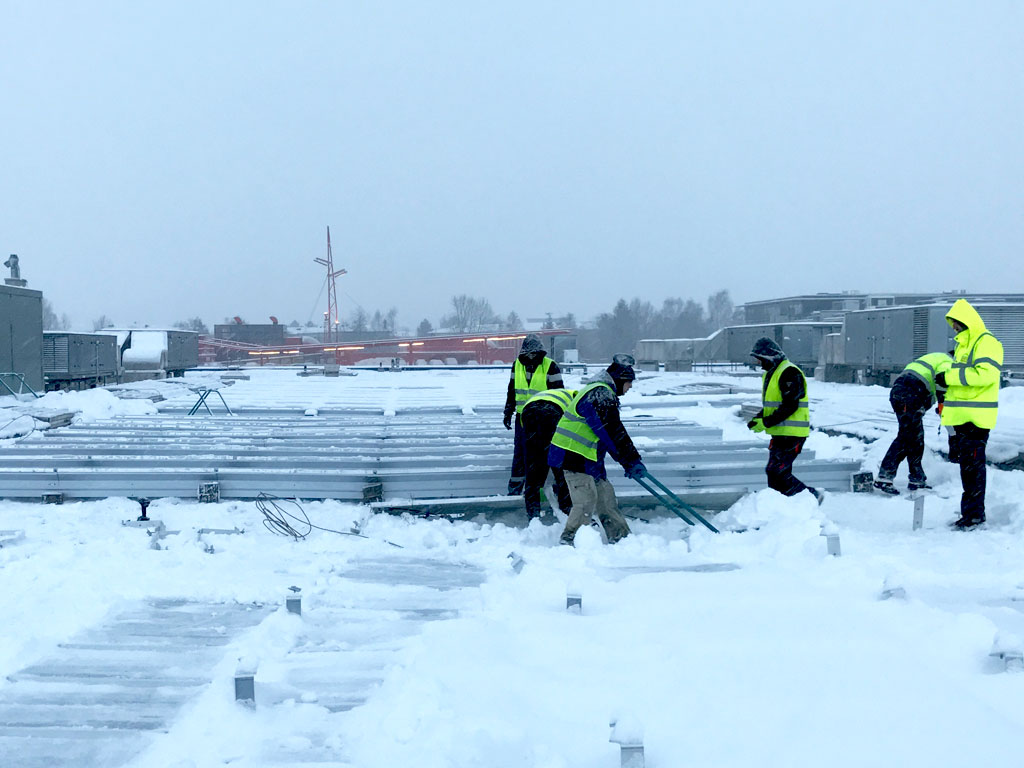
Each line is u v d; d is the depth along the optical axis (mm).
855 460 8828
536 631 4176
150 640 4293
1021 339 20438
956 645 3695
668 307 133250
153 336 27641
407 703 3354
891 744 2828
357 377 28125
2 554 5855
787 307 70688
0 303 14797
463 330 137000
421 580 5422
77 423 11750
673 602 4578
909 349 20547
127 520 7043
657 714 3162
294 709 3441
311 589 5172
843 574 5055
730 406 15859
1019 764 2666
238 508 7664
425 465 8422
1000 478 8180
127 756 3068
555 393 7188
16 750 3113
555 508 7504
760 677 3451
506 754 2916
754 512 6699
